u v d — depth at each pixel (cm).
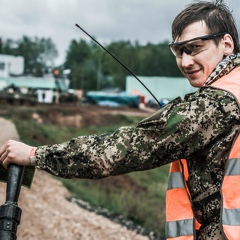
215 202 234
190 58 247
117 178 2094
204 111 230
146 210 1502
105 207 1552
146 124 234
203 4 250
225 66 245
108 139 237
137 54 9169
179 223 240
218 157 231
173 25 252
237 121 229
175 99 237
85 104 5991
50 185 1706
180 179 244
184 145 231
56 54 10181
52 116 4212
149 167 236
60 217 1302
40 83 5991
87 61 8931
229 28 249
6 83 5909
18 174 243
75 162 238
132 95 6075
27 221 1154
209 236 235
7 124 2752
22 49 10175
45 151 241
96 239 1186
